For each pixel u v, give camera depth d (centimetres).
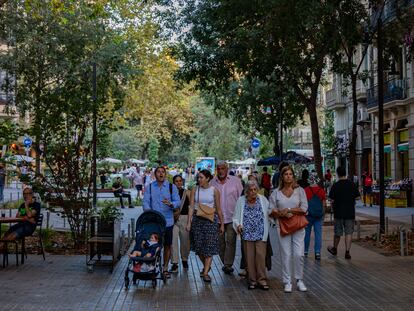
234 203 1126
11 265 1198
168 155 7981
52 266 1191
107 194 3978
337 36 1809
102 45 2864
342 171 1328
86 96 1444
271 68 1925
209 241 1048
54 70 2680
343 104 4166
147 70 3269
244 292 960
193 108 6347
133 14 3139
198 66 2052
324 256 1359
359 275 1111
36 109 1438
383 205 1714
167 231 1085
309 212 1304
